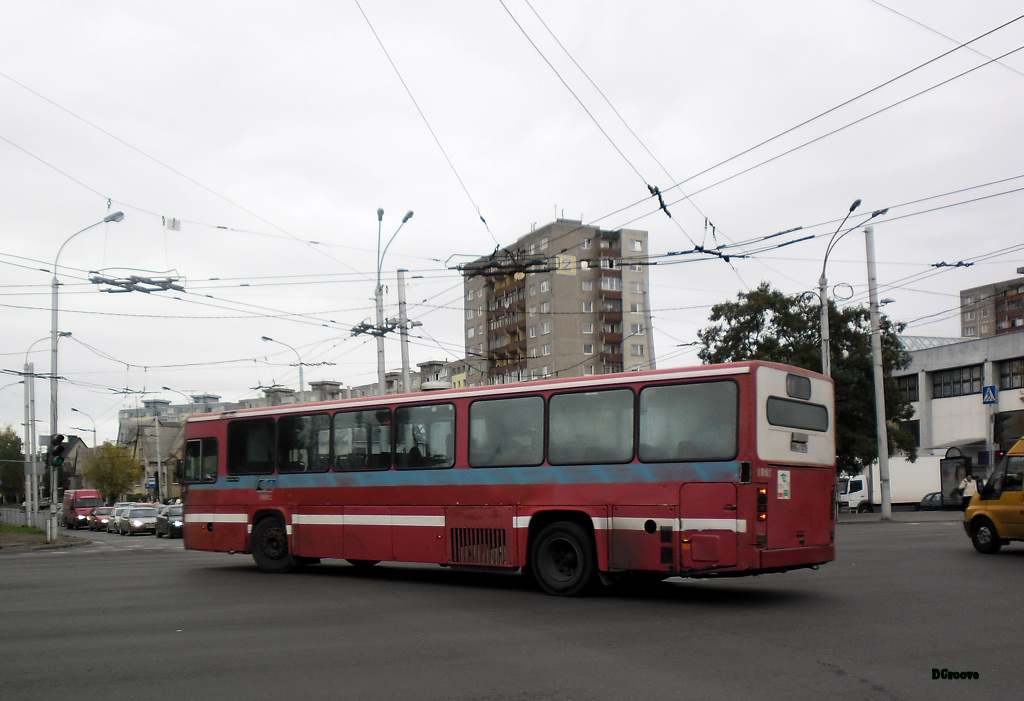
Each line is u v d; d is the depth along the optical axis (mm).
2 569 19094
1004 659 7688
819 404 12453
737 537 10992
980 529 18391
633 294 72125
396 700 6520
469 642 8789
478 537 13305
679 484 11492
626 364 71000
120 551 27078
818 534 12094
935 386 62500
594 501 12180
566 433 12609
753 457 11055
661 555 11516
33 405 43594
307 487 15742
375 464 14812
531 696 6594
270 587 13977
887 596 11758
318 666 7707
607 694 6621
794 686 6801
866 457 38812
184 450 17891
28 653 8445
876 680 6973
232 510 16875
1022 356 55781
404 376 27125
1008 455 18234
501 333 77250
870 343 38125
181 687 7000
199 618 10578
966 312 128750
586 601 11836
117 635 9398
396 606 11531
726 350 39062
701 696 6527
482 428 13523
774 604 11242
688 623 9836
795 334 38500
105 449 89562
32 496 46781
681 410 11656
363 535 14789
